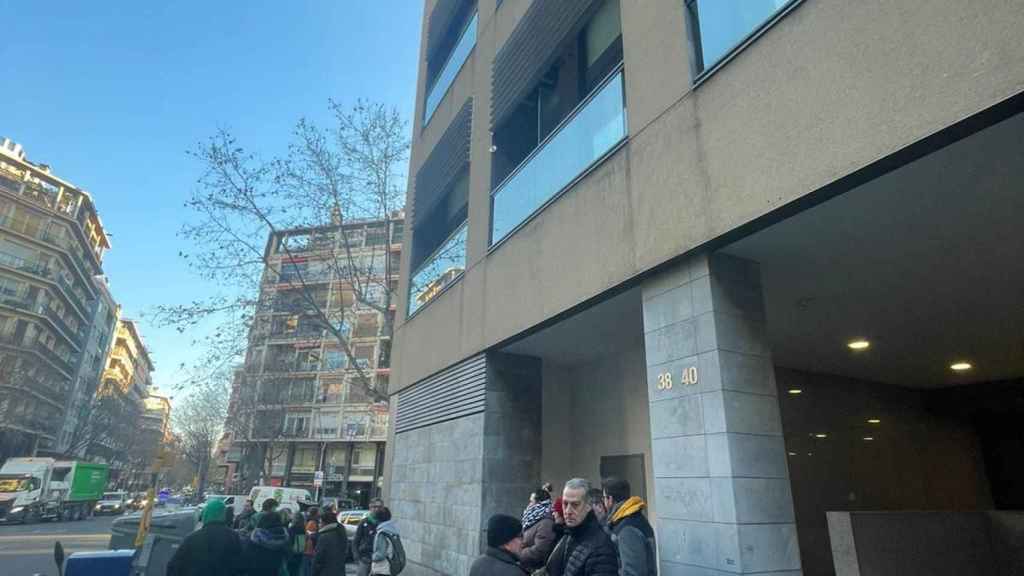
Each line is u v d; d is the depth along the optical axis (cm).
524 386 886
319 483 3716
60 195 5778
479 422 852
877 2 366
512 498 827
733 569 404
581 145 691
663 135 537
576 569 312
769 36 443
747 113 450
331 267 1648
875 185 390
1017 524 541
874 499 890
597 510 498
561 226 687
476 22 1159
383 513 816
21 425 4641
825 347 791
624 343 821
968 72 312
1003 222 450
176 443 6406
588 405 923
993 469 1045
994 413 1038
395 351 1315
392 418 1291
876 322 695
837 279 566
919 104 333
